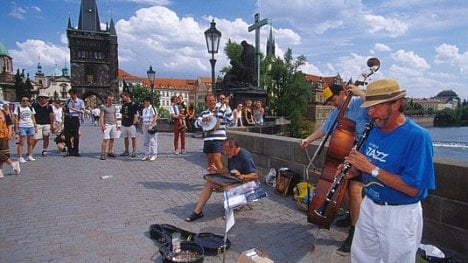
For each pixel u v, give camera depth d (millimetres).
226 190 4262
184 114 11656
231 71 16250
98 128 25078
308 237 4418
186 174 8211
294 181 6234
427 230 4234
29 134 9891
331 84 4473
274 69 54438
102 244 4246
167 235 4312
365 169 2414
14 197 6219
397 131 2383
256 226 4805
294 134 36719
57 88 117188
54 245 4219
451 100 152750
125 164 9523
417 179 2258
